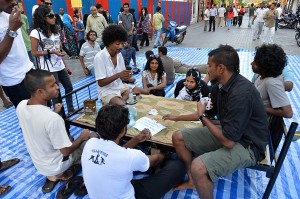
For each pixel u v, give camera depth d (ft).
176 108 9.34
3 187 7.44
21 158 9.11
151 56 12.60
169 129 7.87
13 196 7.33
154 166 7.61
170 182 6.84
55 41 10.95
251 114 5.56
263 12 34.32
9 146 9.89
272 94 6.79
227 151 5.99
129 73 9.05
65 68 11.94
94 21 21.66
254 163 6.13
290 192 7.49
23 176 8.16
